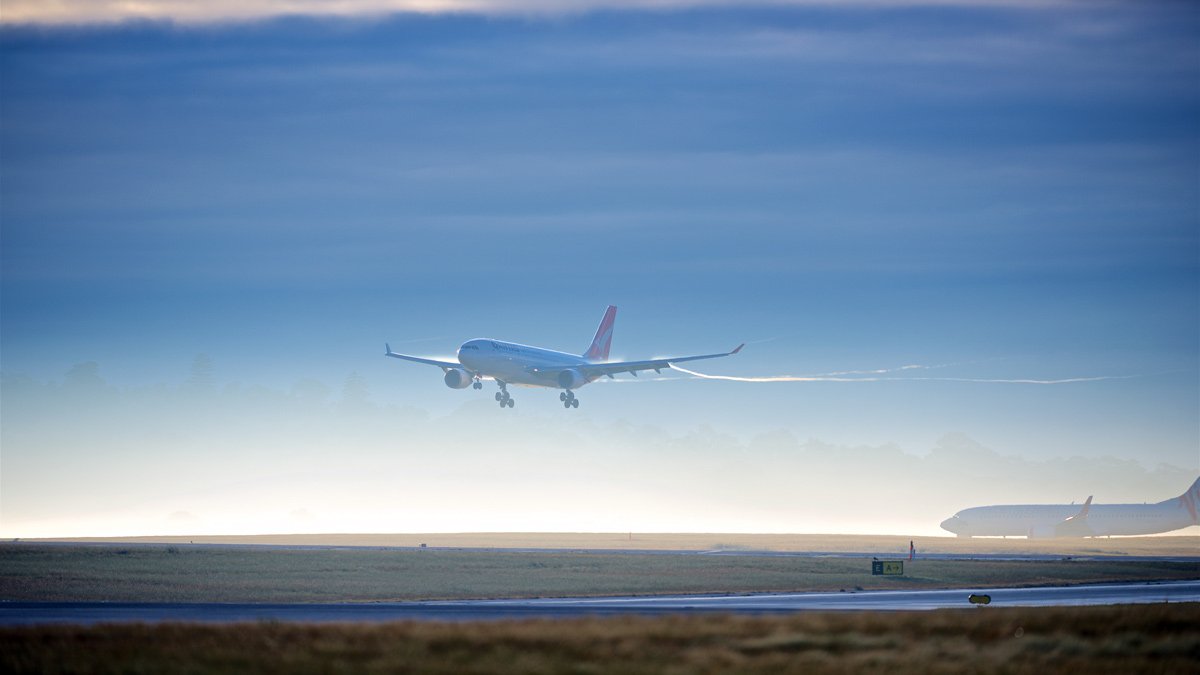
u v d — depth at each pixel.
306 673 65.62
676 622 86.06
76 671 66.25
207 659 68.88
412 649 71.81
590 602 130.62
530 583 156.50
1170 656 78.12
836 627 84.44
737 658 72.00
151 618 101.69
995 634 83.44
